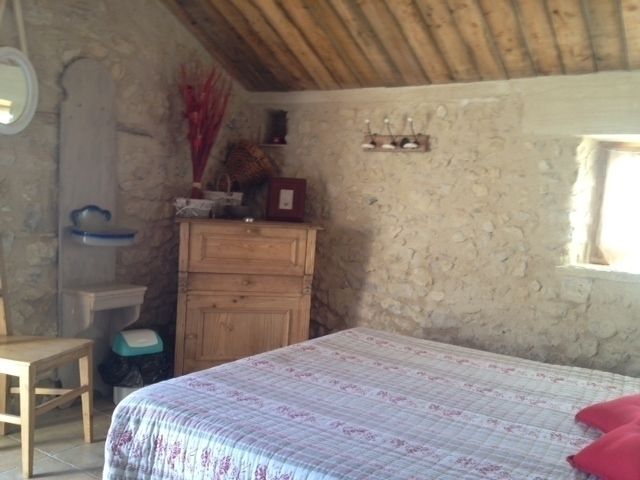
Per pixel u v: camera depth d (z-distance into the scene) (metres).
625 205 3.36
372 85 3.89
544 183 3.35
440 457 1.64
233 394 2.01
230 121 4.29
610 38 2.87
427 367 2.58
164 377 3.52
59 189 3.20
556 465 1.64
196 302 3.61
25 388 2.46
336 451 1.62
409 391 2.23
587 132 3.18
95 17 3.30
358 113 3.98
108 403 3.39
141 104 3.61
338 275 4.12
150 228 3.78
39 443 2.82
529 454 1.71
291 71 3.98
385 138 3.85
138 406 1.87
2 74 2.86
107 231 3.29
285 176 4.34
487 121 3.50
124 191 3.57
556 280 3.33
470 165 3.57
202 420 1.76
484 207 3.54
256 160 4.11
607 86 3.11
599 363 3.22
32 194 3.09
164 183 3.84
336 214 4.11
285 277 3.75
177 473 1.72
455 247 3.64
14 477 2.48
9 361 2.48
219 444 1.67
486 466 1.60
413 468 1.55
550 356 3.36
